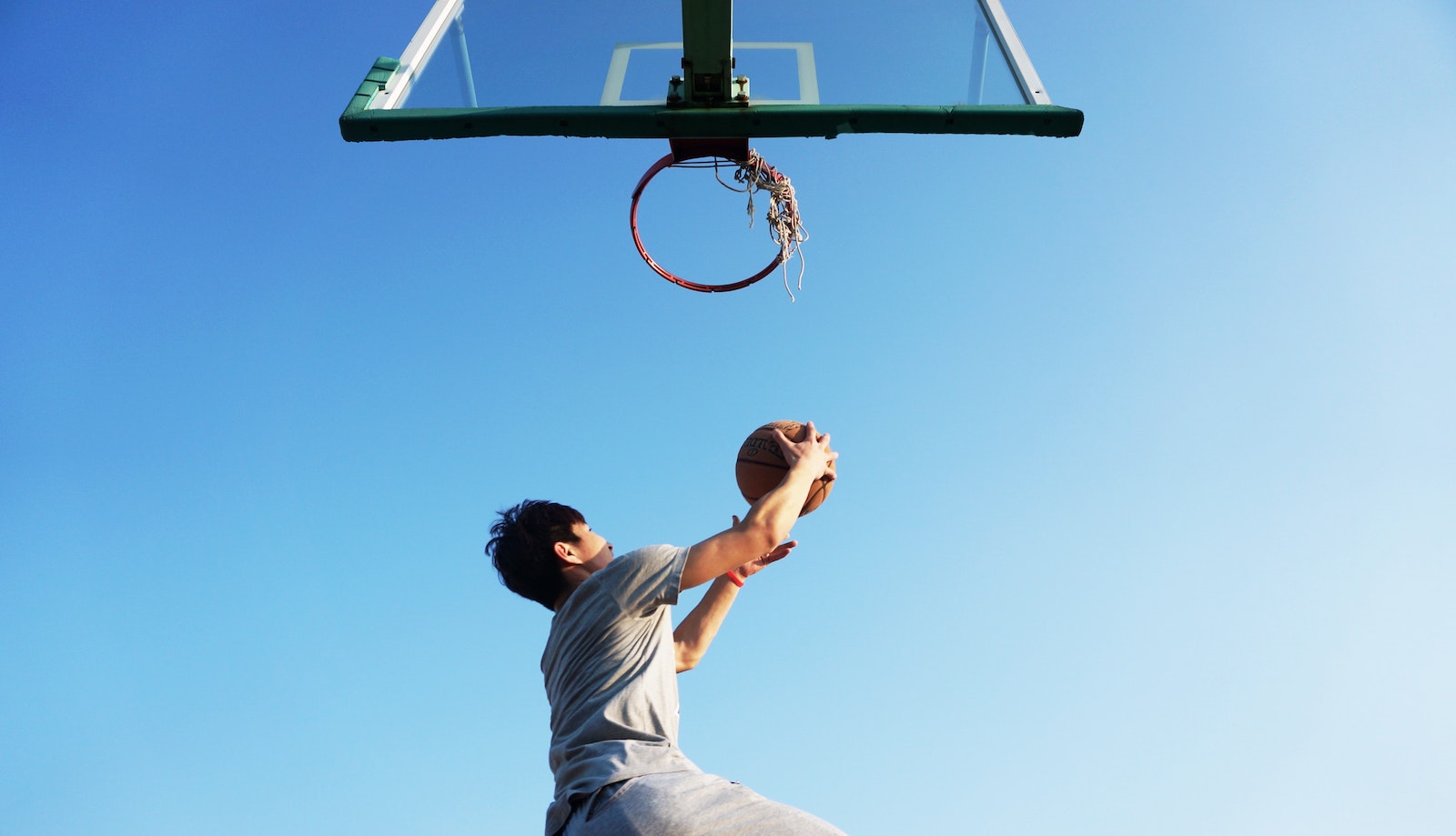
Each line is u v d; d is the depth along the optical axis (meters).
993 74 4.22
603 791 2.43
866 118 3.92
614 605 2.76
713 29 3.83
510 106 3.99
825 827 2.40
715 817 2.35
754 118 3.95
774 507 2.95
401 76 4.21
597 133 3.97
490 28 4.50
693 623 3.39
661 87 4.17
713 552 2.83
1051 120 3.88
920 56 4.40
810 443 3.25
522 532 3.14
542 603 3.16
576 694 2.70
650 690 2.66
